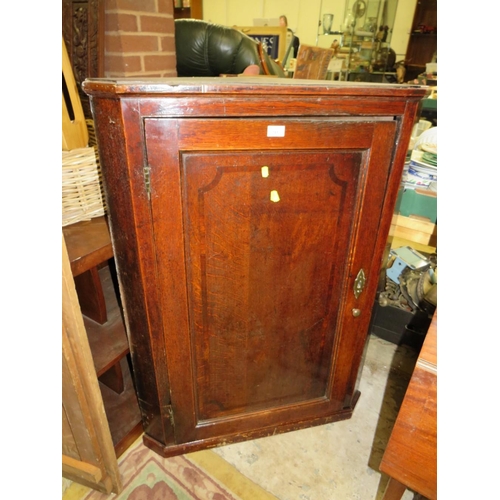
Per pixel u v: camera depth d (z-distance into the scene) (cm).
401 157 83
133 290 83
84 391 84
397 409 130
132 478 106
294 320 98
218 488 104
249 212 80
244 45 208
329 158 78
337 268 94
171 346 90
